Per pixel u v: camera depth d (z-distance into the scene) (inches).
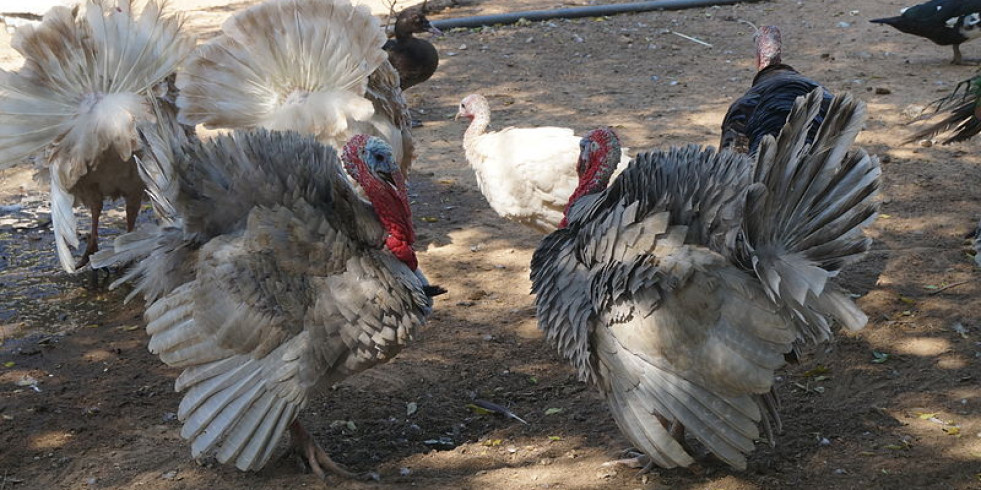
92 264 232.8
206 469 230.2
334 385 268.4
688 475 225.6
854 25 663.8
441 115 513.3
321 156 226.5
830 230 200.7
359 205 224.2
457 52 628.4
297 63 302.5
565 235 227.1
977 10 544.1
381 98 328.2
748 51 613.6
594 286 209.0
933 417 244.7
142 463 233.1
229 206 220.7
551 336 223.0
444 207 396.5
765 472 225.9
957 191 390.3
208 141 230.2
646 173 214.1
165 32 320.5
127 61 314.7
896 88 524.1
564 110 508.7
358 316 215.0
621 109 508.1
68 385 269.9
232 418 211.2
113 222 389.1
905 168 415.2
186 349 215.3
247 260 212.2
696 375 202.1
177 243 225.9
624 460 230.1
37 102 305.7
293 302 211.9
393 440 244.1
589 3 749.3
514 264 345.4
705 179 204.8
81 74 311.3
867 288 314.0
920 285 315.3
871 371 268.4
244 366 212.7
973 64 563.2
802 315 199.9
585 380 220.2
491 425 251.9
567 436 245.0
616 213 209.0
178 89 313.7
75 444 241.6
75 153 306.3
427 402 261.6
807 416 248.7
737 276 199.3
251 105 301.9
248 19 300.8
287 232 213.2
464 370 277.9
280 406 213.2
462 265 344.8
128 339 298.5
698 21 688.4
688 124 480.1
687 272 198.8
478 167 326.0
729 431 202.7
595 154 245.1
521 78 572.7
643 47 629.9
